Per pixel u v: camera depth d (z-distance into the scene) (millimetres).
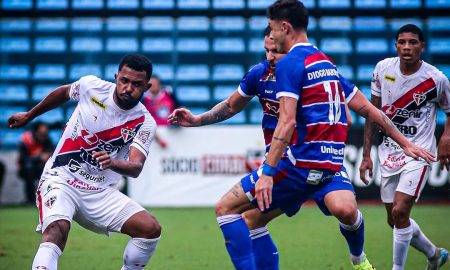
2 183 44656
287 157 17016
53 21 53906
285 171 17047
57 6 54531
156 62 52969
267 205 16109
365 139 22031
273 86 17953
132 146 18375
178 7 54188
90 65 53156
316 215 38844
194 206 42000
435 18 53812
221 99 52156
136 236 18375
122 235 32031
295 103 16328
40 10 54531
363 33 53062
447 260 23141
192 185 41938
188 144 41906
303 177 17000
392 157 22266
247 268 17203
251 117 49844
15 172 44719
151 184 41969
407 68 21953
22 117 19672
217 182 41938
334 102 17016
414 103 22125
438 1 53812
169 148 41875
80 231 33219
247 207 17297
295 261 25344
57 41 53594
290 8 17031
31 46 53531
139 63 17625
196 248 28266
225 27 53094
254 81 18562
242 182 17312
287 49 17219
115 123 18297
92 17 54531
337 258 25906
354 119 50250
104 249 28266
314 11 53938
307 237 31000
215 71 52531
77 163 18391
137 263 18484
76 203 18312
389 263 24828
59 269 24031
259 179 16156
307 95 16750
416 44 21500
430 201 43469
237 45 52938
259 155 41875
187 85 52344
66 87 18953
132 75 17609
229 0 54031
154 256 26453
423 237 22156
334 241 29891
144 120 18531
